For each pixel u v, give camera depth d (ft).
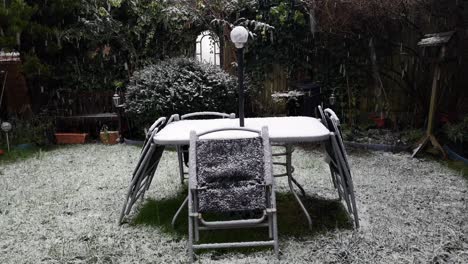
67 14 17.34
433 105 13.12
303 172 12.02
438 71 12.90
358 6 14.46
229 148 7.01
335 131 7.73
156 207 9.53
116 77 19.36
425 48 14.71
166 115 15.65
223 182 6.95
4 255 7.25
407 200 9.43
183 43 19.48
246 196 6.91
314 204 9.49
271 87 18.57
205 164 6.97
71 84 19.19
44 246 7.55
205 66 16.80
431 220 8.24
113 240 7.75
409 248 7.10
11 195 10.57
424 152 13.44
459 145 13.24
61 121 18.25
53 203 9.88
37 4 16.35
